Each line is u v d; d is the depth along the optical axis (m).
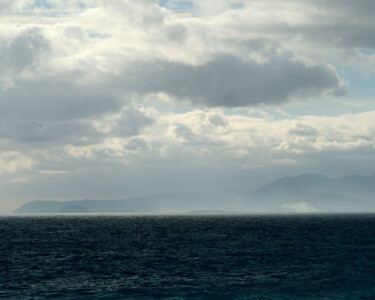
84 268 66.56
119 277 59.06
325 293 49.25
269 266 67.19
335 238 117.62
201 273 61.56
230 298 47.38
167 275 60.25
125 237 127.12
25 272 63.34
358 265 67.75
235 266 67.31
